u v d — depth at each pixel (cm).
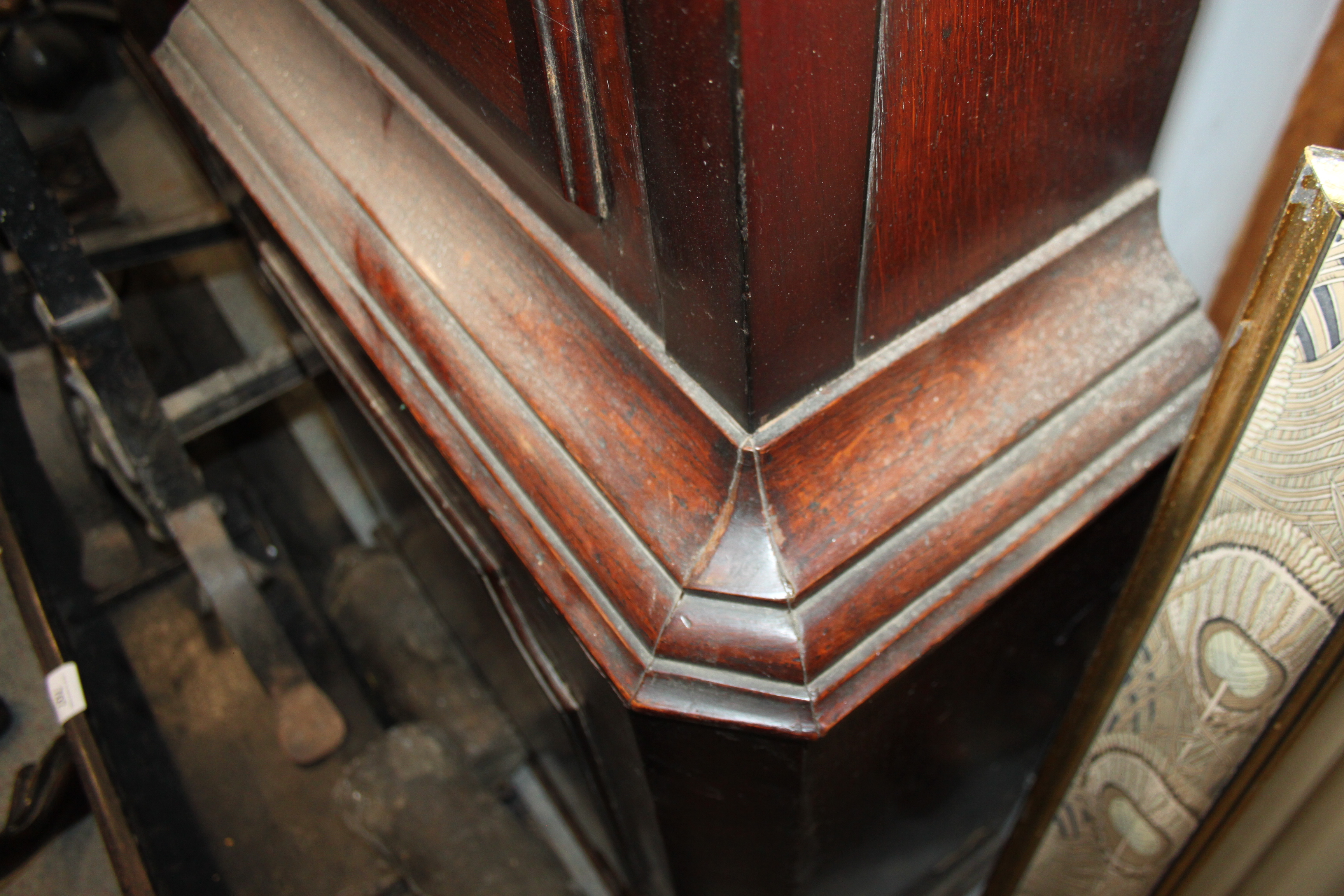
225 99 31
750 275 17
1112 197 24
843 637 21
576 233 21
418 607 54
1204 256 35
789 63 15
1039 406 22
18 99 65
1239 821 26
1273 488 21
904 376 21
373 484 52
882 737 26
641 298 20
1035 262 22
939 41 17
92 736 43
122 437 43
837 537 20
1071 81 20
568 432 22
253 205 35
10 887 44
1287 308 19
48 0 65
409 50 23
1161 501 23
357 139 27
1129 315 24
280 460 63
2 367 56
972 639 25
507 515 24
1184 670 25
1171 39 21
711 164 15
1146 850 29
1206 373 25
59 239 37
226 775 51
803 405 20
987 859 45
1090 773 30
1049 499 23
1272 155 32
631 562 21
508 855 44
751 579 20
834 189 17
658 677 21
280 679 50
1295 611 21
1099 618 33
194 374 63
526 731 47
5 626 49
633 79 16
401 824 45
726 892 32
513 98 19
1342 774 22
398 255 26
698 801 26
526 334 23
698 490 20
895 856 36
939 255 20
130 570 54
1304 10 28
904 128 17
